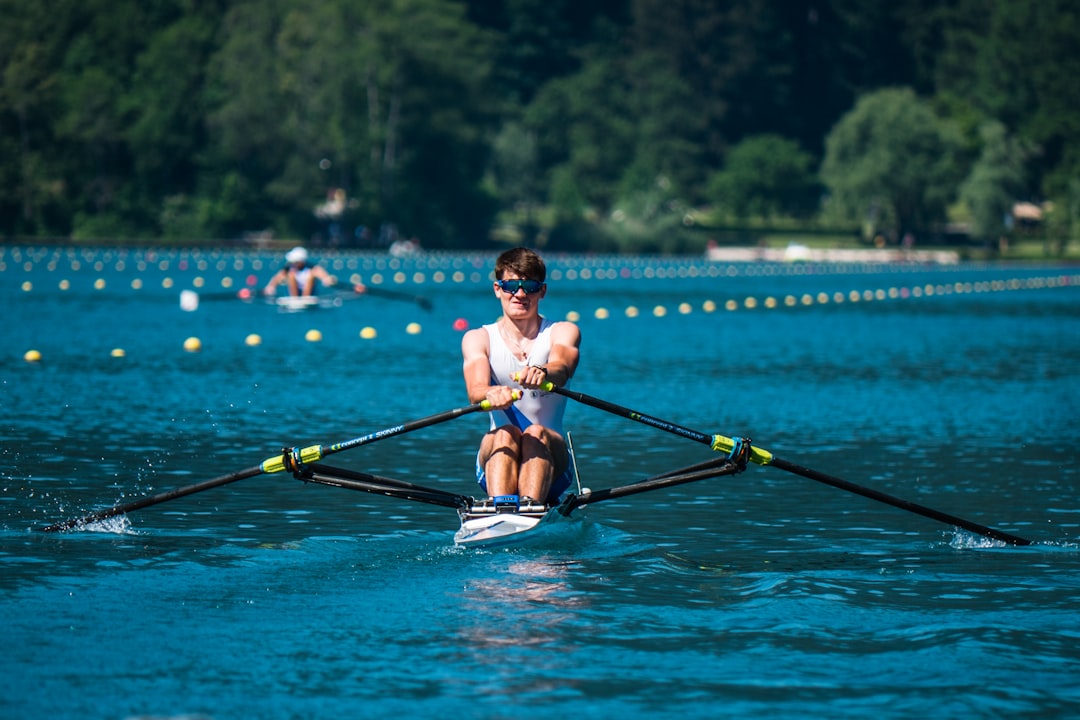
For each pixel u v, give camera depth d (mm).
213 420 63812
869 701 24984
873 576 34812
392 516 42656
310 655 27625
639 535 40000
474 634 29109
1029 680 26156
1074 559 37219
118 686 25672
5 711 24312
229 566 35344
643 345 113062
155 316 133125
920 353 107875
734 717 24141
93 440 57281
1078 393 79812
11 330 112750
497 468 39219
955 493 47719
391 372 86750
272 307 150375
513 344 40656
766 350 109125
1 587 32969
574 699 25000
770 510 44469
